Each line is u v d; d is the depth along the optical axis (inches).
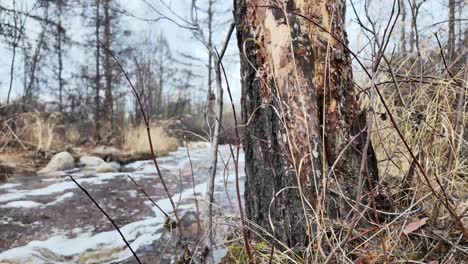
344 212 46.4
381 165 63.8
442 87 56.0
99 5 311.1
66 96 370.3
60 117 309.9
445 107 54.7
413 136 59.2
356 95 58.8
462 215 38.9
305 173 47.9
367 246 42.3
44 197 124.7
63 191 134.6
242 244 51.2
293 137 49.2
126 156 249.9
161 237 76.1
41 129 234.2
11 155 203.3
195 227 78.4
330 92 50.7
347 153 50.3
